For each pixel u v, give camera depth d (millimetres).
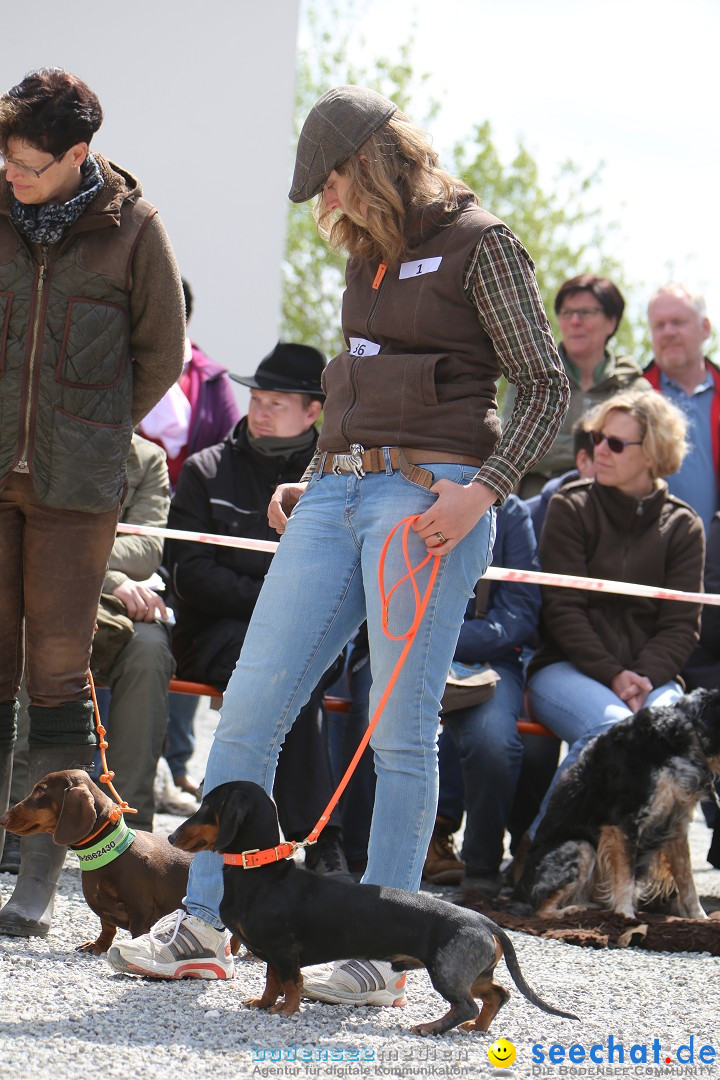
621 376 9914
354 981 4301
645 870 6637
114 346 4785
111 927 4902
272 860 4113
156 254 4824
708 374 10227
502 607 7613
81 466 4723
